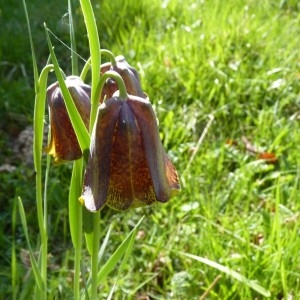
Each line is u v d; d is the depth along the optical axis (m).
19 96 0.33
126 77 0.13
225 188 0.26
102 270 0.14
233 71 0.33
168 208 0.25
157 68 0.33
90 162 0.12
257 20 0.38
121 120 0.11
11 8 0.41
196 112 0.30
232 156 0.27
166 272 0.22
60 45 0.36
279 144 0.28
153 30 0.37
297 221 0.22
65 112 0.13
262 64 0.34
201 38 0.36
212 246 0.21
